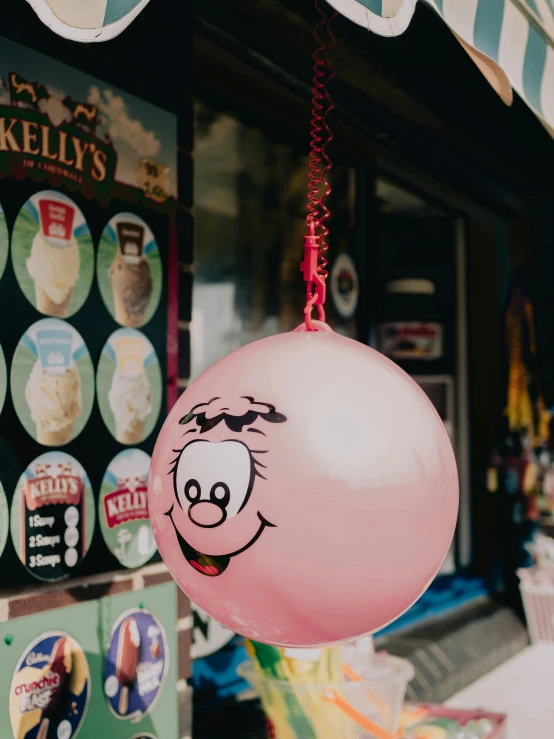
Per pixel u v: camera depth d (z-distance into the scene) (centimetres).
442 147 427
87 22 106
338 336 112
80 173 191
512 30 168
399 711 199
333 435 95
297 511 93
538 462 534
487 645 417
